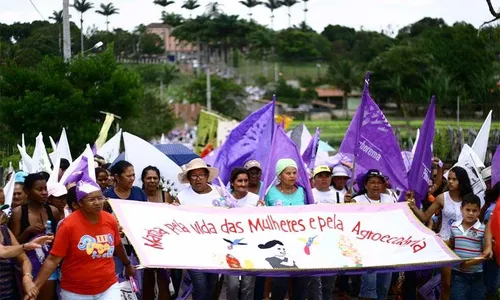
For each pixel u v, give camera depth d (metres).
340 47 136.38
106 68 30.28
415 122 56.09
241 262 8.90
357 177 11.37
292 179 9.91
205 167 9.74
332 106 97.69
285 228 9.52
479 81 49.38
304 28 149.75
